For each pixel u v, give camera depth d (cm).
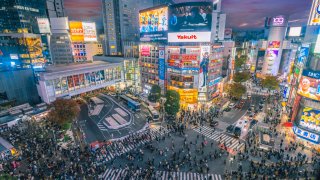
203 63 6469
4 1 11356
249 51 12150
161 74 7525
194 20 6338
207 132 5025
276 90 8819
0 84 6825
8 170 3478
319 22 4334
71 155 3938
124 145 4412
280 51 10638
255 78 11181
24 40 11012
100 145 4431
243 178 3278
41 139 4500
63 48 12400
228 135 4859
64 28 12088
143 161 3809
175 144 4447
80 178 3294
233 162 3756
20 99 7388
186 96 6788
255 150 4134
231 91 7462
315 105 4116
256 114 6119
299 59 5453
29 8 12269
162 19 7412
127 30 16388
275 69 10931
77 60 12662
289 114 5481
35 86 7800
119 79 9106
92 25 12731
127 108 6844
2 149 3844
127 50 10362
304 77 4353
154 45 7644
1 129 5062
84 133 5094
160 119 5866
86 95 8262
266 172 3362
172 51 6769
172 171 3497
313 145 4216
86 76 7725
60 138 4722
